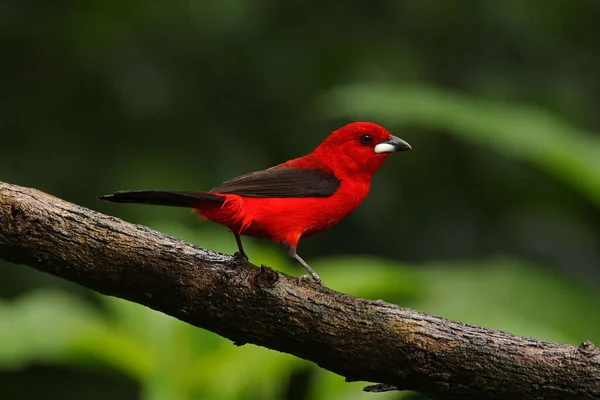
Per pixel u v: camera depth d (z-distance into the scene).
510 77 13.66
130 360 8.38
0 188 6.28
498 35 13.95
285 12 13.84
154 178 12.52
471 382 6.10
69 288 12.71
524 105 13.45
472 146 13.57
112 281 6.46
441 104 10.77
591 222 13.73
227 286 6.38
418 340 6.17
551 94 13.58
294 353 6.50
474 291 10.41
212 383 8.20
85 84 13.36
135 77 13.45
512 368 6.02
